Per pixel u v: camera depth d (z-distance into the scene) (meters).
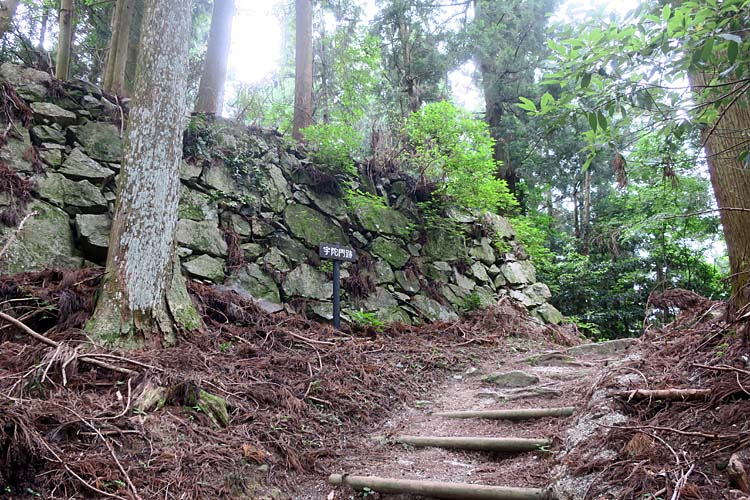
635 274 11.48
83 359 3.26
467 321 7.94
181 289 4.51
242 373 3.96
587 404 3.44
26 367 3.13
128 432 2.76
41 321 4.03
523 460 3.30
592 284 12.43
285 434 3.38
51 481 2.29
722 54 3.02
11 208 4.82
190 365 3.76
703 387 2.94
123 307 3.96
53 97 5.72
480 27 13.52
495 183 9.67
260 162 7.04
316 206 7.41
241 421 3.34
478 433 3.83
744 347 3.09
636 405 3.06
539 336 7.65
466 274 8.83
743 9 2.38
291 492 2.94
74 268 5.00
